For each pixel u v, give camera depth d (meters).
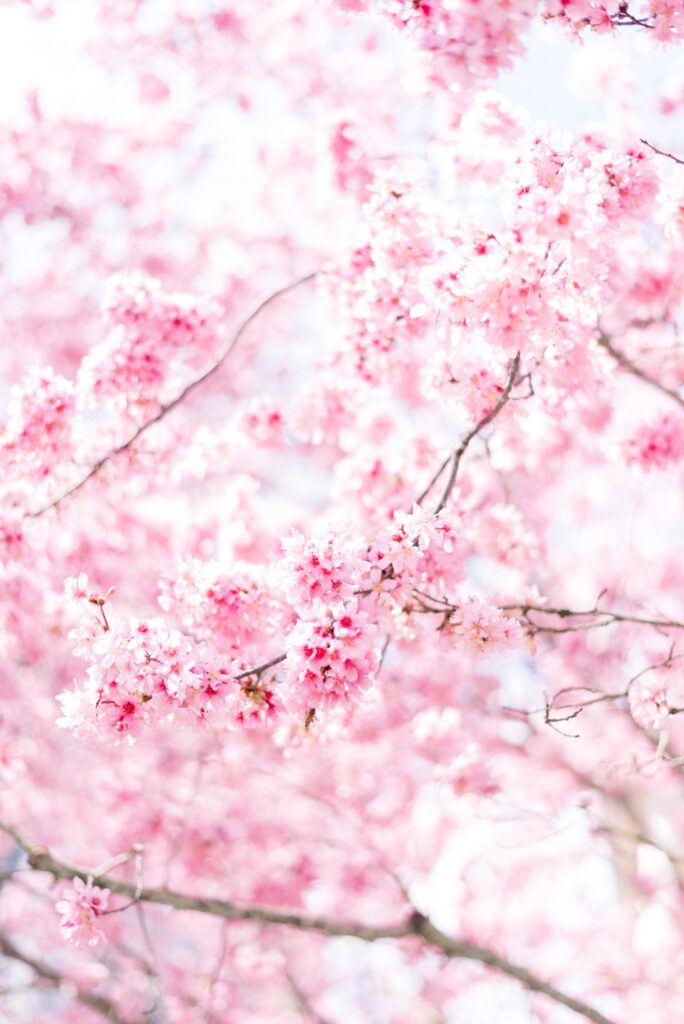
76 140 8.52
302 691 2.85
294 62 8.36
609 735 8.24
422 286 3.39
